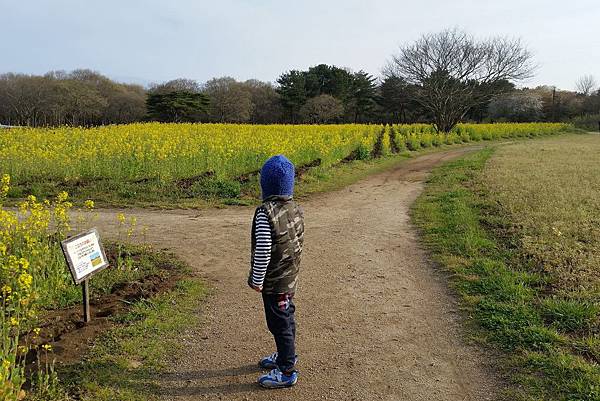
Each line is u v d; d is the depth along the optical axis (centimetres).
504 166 1711
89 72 6234
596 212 924
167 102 5297
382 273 640
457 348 437
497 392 368
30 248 531
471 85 3891
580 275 579
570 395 351
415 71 3822
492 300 525
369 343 447
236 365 404
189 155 1386
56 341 414
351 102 6588
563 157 2080
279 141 1850
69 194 1104
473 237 772
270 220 347
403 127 3850
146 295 529
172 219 941
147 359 400
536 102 6706
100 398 343
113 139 1700
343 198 1227
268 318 370
